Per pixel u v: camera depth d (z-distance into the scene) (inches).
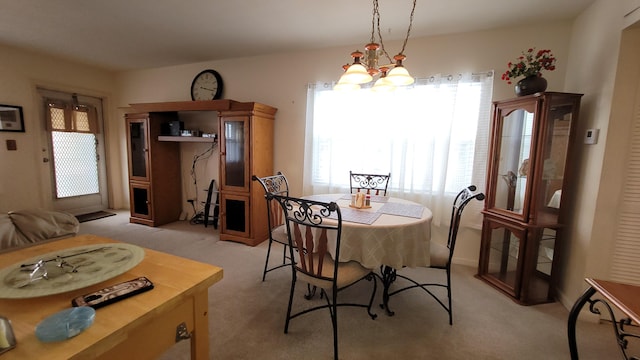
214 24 103.3
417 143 111.1
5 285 31.9
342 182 124.0
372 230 64.8
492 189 95.0
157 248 121.6
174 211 163.5
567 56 93.0
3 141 132.6
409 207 83.6
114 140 179.6
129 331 27.3
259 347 63.7
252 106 119.4
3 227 69.2
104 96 171.8
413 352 63.1
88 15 97.7
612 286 40.1
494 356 62.3
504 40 99.1
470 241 109.8
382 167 117.6
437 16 92.0
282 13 93.7
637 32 66.0
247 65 140.6
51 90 150.4
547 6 83.7
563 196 81.1
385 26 100.7
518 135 88.7
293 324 71.9
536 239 82.4
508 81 97.3
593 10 79.4
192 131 145.9
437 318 75.8
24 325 26.9
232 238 130.0
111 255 41.0
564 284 84.0
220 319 73.5
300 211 63.5
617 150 69.7
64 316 26.5
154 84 165.5
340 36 111.4
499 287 91.0
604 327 72.6
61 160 157.8
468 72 103.6
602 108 72.6
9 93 133.3
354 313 77.5
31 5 91.0
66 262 38.3
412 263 68.6
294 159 135.9
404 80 66.1
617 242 71.8
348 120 120.6
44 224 76.4
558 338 68.4
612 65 69.7
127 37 117.1
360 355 61.9
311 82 129.0
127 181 182.9
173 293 32.8
